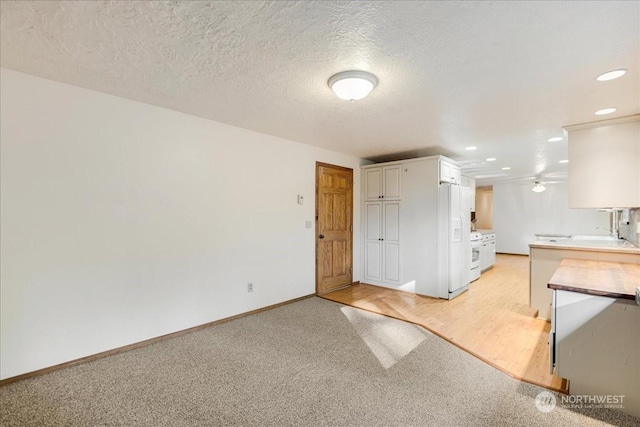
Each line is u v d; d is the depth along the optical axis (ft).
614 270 8.61
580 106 9.20
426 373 7.84
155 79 7.75
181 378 7.54
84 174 8.33
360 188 17.90
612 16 5.08
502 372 7.89
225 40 5.97
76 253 8.20
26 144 7.48
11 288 7.29
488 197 32.76
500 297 14.90
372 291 16.07
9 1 4.81
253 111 10.09
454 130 12.00
